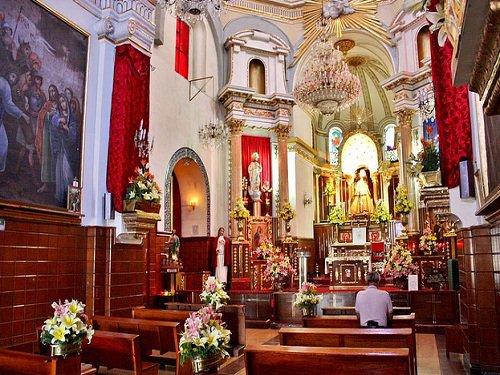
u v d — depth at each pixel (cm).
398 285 1214
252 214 1753
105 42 917
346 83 1438
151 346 654
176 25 1509
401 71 1723
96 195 873
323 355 391
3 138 683
